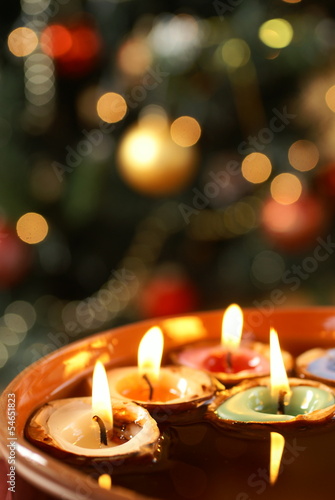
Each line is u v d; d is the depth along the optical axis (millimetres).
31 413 465
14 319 906
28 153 857
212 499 417
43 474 400
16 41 796
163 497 419
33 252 862
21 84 840
